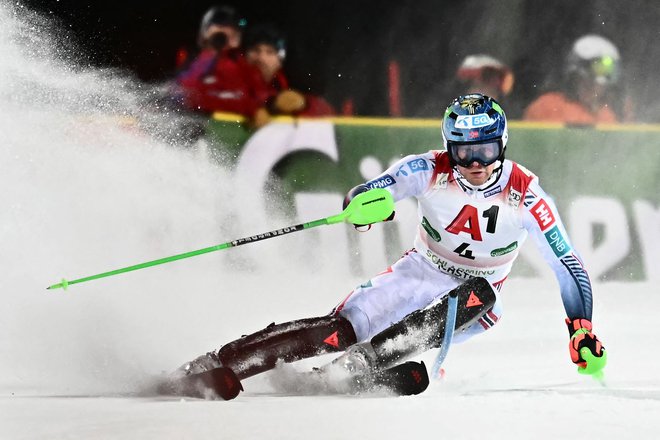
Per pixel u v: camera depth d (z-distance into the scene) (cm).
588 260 3803
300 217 3544
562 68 4231
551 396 1523
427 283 1805
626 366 2019
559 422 1270
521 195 1692
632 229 3844
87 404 1481
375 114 4191
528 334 2520
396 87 4188
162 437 1184
